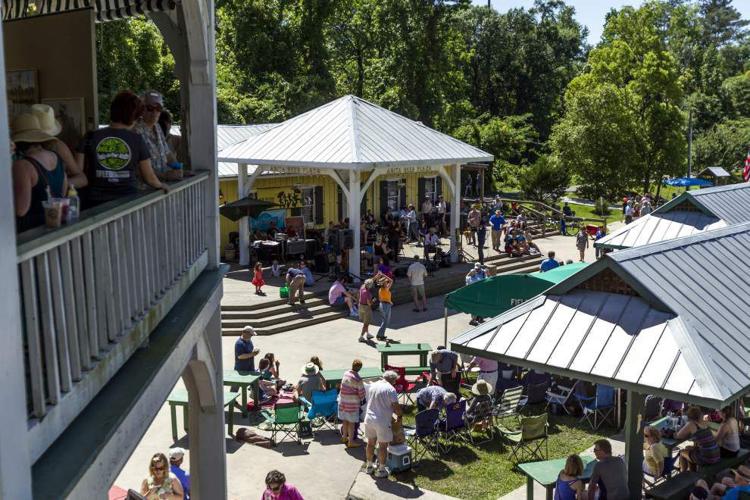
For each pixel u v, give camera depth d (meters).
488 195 56.09
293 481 12.90
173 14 9.50
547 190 51.53
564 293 10.72
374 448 13.42
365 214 33.25
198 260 8.62
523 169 58.28
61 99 7.46
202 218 9.03
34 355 3.91
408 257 30.42
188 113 9.62
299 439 14.38
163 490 10.31
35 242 3.80
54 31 7.40
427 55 57.88
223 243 29.30
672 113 56.44
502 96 76.75
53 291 4.21
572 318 10.29
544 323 10.37
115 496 10.38
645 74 56.28
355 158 24.81
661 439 12.98
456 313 24.34
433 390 14.34
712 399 8.56
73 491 4.07
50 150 4.84
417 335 21.77
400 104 54.38
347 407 14.00
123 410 4.73
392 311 24.56
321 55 53.19
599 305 10.30
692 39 98.75
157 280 6.46
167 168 7.54
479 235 30.12
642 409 10.61
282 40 52.22
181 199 7.66
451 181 29.61
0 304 3.35
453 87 62.47
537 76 76.12
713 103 81.94
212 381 9.49
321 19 52.22
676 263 11.09
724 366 9.16
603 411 15.60
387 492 12.60
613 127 52.84
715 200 22.30
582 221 43.12
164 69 42.44
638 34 59.62
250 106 48.38
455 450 14.31
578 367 9.57
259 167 27.03
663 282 10.38
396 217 34.09
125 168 5.93
